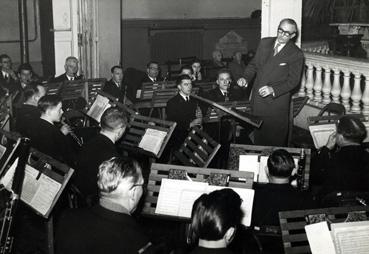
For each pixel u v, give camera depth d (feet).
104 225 7.91
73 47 33.96
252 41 45.52
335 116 17.40
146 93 24.41
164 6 42.63
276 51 19.15
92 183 13.50
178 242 13.30
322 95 25.07
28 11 39.83
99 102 20.83
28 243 14.71
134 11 41.83
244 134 21.72
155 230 14.92
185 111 21.77
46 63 39.22
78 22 33.58
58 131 16.47
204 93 23.03
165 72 42.88
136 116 17.40
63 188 12.07
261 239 10.59
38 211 12.13
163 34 42.57
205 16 44.09
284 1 25.27
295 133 24.86
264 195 10.91
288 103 19.54
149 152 16.44
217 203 7.02
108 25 34.37
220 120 19.84
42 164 12.57
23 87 27.55
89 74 34.50
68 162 16.24
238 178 11.78
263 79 19.26
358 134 13.15
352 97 22.81
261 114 19.58
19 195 12.16
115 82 27.14
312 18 38.78
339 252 9.13
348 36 35.65
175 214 11.53
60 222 8.23
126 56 41.83
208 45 44.27
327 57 23.88
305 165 14.07
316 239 9.27
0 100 21.95
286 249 9.57
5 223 11.56
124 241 7.82
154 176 12.19
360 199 11.29
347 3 37.37
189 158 15.72
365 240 9.24
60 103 16.55
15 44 40.14
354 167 13.02
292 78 18.79
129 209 8.34
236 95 23.56
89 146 13.96
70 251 7.84
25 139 12.76
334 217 9.71
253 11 45.37
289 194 10.84
